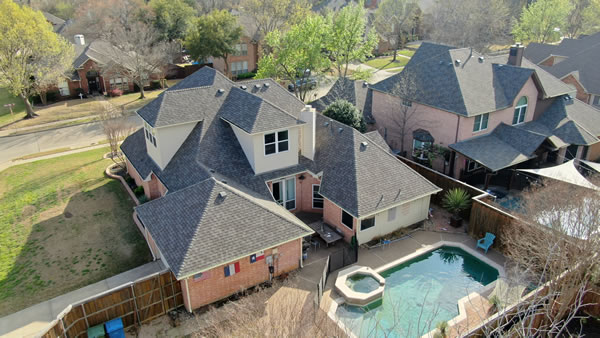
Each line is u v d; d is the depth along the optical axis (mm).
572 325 19562
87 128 47906
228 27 63875
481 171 34906
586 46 56344
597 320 19734
